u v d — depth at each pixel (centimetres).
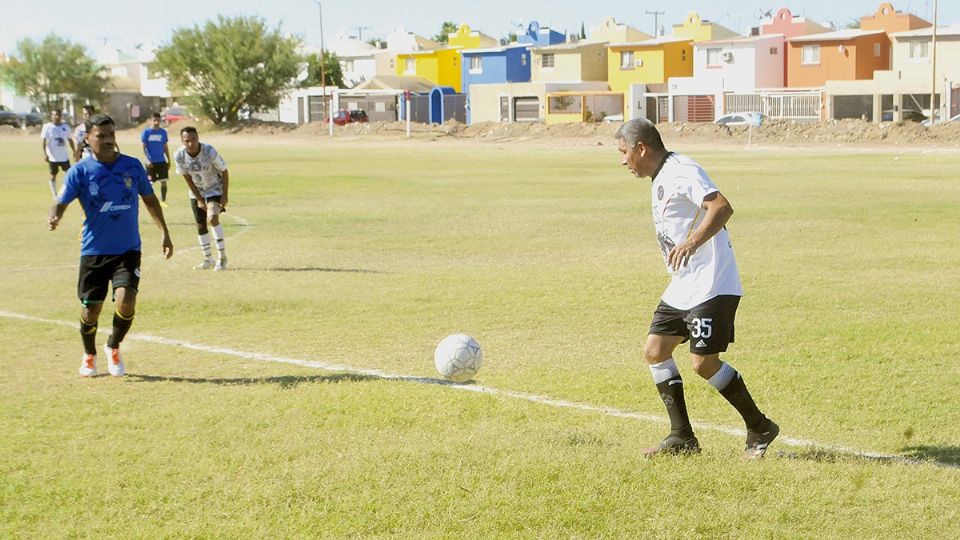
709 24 8625
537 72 8912
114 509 511
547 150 5225
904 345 900
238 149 5622
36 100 9406
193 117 8525
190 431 644
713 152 4819
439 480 543
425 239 1741
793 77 7631
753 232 1769
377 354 892
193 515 502
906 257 1466
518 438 619
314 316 1070
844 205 2197
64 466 576
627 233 1803
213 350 910
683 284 576
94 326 804
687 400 725
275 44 8038
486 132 6825
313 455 590
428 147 5728
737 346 902
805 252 1526
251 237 1788
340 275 1348
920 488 538
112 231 795
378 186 2900
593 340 944
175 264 1462
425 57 9819
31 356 890
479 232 1833
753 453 592
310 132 7431
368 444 610
